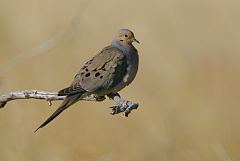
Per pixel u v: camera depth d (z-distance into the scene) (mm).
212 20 18281
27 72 15180
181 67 15906
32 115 13734
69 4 18703
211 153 12969
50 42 12250
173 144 12836
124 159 13273
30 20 17469
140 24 17875
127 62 10734
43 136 13500
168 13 18266
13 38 16922
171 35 17359
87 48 16703
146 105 14539
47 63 15516
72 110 14102
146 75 15930
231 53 16922
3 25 17109
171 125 13383
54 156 13109
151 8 18469
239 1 19188
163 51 16594
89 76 10297
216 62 16297
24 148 13109
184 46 16875
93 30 17625
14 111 13578
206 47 16938
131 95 15172
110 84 10445
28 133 13375
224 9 18750
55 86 15125
